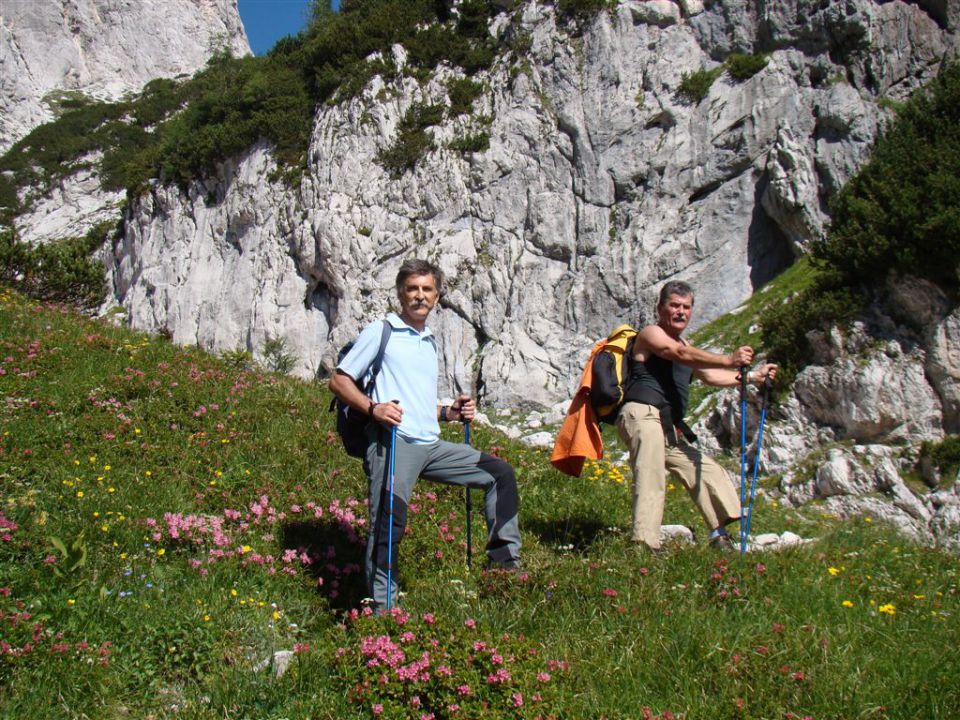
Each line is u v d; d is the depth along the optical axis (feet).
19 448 24.56
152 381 31.50
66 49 284.61
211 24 322.55
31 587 17.04
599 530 23.31
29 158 212.64
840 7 95.66
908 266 54.60
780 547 22.00
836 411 56.39
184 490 23.72
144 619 16.42
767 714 13.57
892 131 64.54
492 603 17.28
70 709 13.83
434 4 126.11
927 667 14.99
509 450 32.09
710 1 106.52
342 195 114.73
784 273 89.86
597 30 109.29
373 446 18.04
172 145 146.30
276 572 19.57
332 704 13.98
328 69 124.77
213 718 13.93
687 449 22.63
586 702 13.89
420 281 19.03
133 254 152.35
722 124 99.86
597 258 102.17
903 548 24.75
